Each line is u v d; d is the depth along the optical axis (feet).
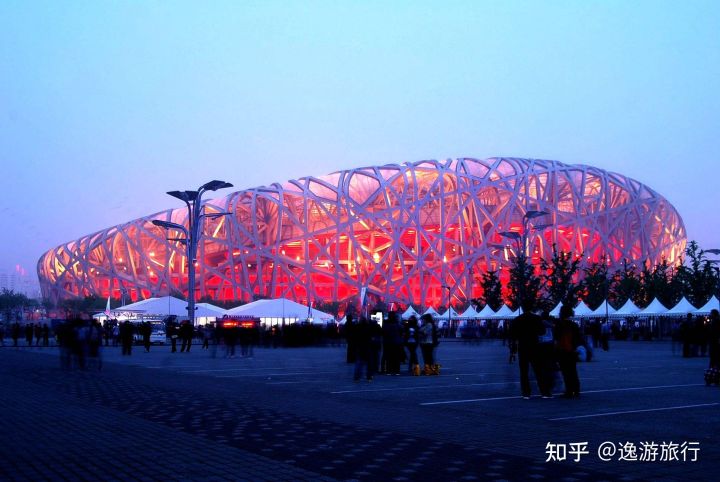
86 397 57.52
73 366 97.55
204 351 151.53
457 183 333.62
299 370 90.53
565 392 56.08
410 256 328.08
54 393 61.00
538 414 45.85
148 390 63.36
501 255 330.34
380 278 327.26
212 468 29.12
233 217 330.34
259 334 177.88
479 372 86.48
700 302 241.14
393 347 84.07
